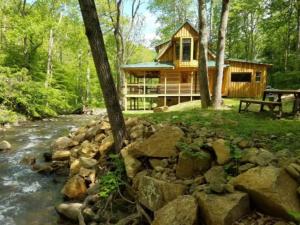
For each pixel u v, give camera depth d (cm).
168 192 492
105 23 2814
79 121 2205
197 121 805
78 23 3262
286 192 384
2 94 2122
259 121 773
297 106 836
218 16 3516
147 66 2256
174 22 3694
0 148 1192
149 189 521
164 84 2166
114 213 568
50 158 1046
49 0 2847
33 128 1794
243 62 2288
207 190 432
